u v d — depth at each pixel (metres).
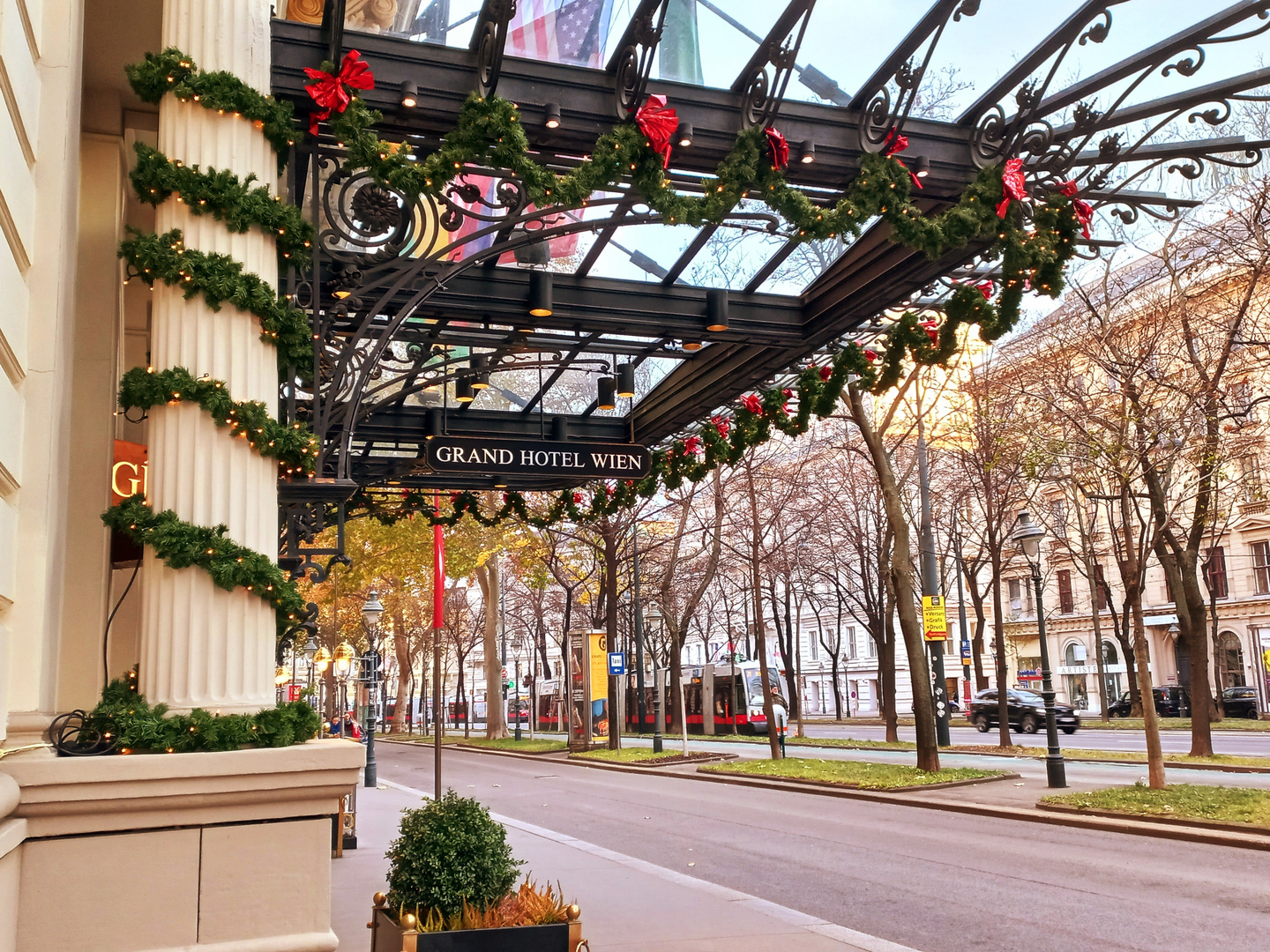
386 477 14.84
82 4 6.14
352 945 7.30
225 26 6.36
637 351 12.66
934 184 8.70
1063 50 7.92
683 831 15.20
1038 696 38.47
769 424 12.48
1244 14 7.56
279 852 5.34
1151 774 15.27
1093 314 17.94
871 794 18.41
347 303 7.72
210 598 5.69
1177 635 47.53
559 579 39.94
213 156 6.17
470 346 11.70
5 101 4.38
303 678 60.81
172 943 5.08
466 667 98.56
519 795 22.05
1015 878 10.55
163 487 5.79
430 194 7.22
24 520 4.94
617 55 7.61
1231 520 45.19
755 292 11.45
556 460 11.98
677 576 46.91
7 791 4.41
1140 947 7.70
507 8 6.75
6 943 4.61
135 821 5.09
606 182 7.46
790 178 8.41
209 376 5.84
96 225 7.76
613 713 35.94
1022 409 26.44
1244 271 19.08
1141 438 16.36
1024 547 18.75
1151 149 8.90
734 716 47.12
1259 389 22.03
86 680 7.26
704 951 7.05
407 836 5.32
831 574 54.06
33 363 5.01
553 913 5.06
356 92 6.98
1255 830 12.07
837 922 8.76
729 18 7.50
